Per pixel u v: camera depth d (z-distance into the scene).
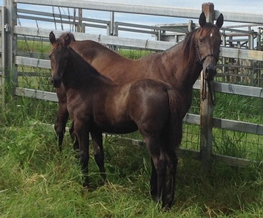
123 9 6.09
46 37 6.85
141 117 4.45
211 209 4.74
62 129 5.94
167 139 4.52
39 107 6.81
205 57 4.84
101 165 5.24
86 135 5.11
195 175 5.51
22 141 5.62
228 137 5.96
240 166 5.49
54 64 5.02
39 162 5.50
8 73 7.05
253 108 6.94
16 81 7.07
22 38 7.72
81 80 5.07
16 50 7.07
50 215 4.24
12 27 7.00
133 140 6.03
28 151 5.56
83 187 4.99
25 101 6.79
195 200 4.94
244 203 4.84
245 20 5.43
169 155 4.56
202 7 5.55
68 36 5.10
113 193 4.80
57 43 5.06
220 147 5.84
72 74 5.07
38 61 6.86
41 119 6.71
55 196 4.59
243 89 5.46
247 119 6.75
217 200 4.97
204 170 5.61
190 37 5.08
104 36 6.33
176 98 4.46
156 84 4.50
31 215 4.14
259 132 5.43
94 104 4.96
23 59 6.98
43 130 6.16
